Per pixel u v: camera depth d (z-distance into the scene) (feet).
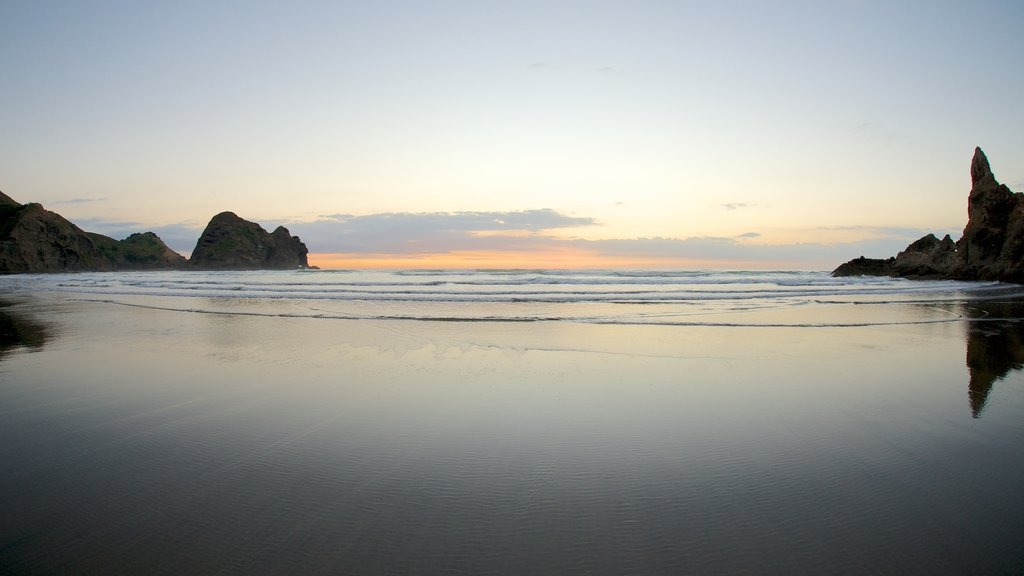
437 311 50.03
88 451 14.60
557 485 12.15
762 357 27.96
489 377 23.49
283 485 12.21
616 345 31.48
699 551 9.36
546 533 9.98
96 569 8.88
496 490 11.87
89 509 11.11
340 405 19.10
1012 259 105.81
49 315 48.52
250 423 17.01
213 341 33.27
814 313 48.60
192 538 9.87
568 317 44.60
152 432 16.20
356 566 8.88
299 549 9.43
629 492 11.76
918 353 29.25
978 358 27.94
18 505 11.35
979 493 11.72
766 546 9.52
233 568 8.87
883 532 10.02
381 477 12.64
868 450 14.48
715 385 22.00
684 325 39.81
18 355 29.30
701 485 12.15
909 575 8.61
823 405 19.03
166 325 41.06
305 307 54.49
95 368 25.79
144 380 23.18
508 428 16.42
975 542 9.63
